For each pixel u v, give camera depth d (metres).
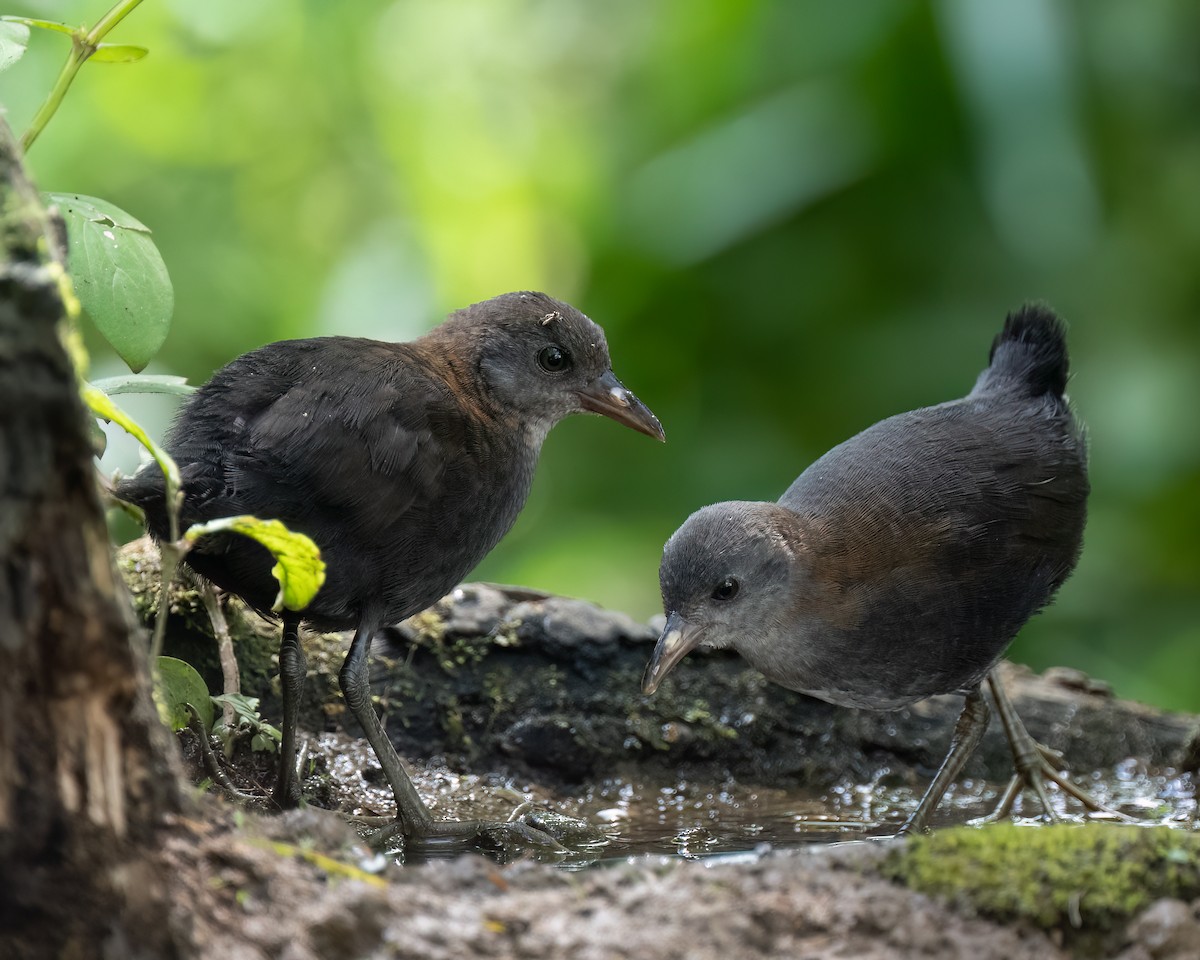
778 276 15.24
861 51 14.67
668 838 8.87
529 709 10.34
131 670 5.15
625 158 16.08
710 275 15.30
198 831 5.42
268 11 17.45
